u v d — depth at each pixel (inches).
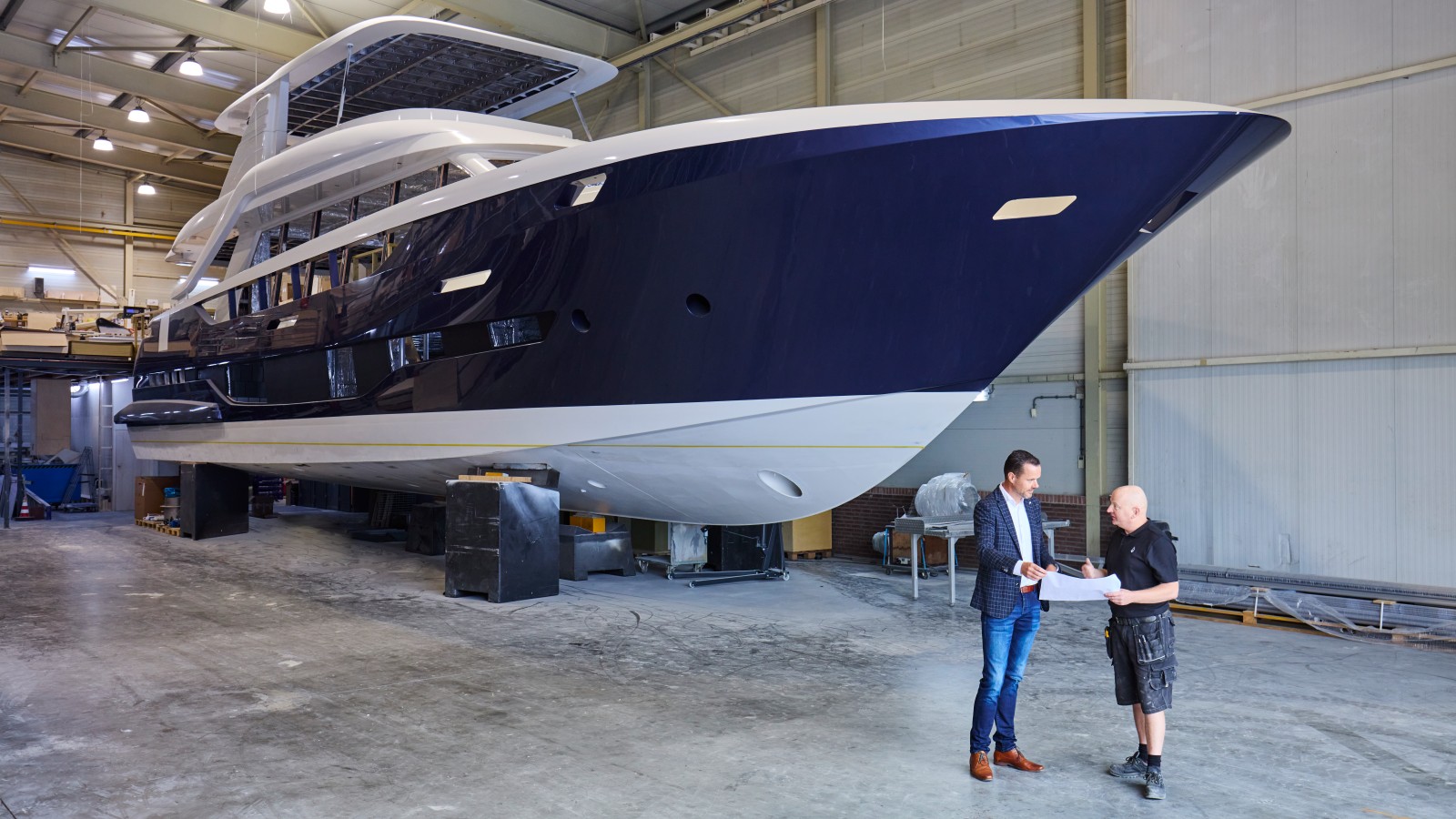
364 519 522.6
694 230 208.7
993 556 131.3
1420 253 249.9
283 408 345.7
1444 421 245.9
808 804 123.5
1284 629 241.8
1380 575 256.5
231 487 437.7
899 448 225.0
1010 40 335.0
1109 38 313.7
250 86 549.6
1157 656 125.0
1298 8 270.5
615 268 223.5
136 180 733.3
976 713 133.3
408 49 311.1
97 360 526.9
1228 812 121.0
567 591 290.5
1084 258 186.1
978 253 189.5
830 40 385.1
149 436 470.0
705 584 306.8
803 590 297.4
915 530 275.6
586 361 237.3
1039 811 121.1
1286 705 170.6
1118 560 128.7
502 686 182.1
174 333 424.5
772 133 195.6
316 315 316.8
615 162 219.1
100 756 141.1
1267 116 168.2
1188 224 293.6
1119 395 315.3
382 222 288.2
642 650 212.7
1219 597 261.7
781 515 263.1
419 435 288.8
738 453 233.9
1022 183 179.6
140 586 298.4
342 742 148.3
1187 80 292.2
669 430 232.1
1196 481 292.0
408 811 120.7
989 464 347.6
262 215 371.2
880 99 371.9
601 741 149.2
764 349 213.2
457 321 261.9
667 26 446.0
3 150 673.6
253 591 289.4
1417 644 220.7
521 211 241.4
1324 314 266.7
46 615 251.0
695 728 155.6
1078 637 229.0
